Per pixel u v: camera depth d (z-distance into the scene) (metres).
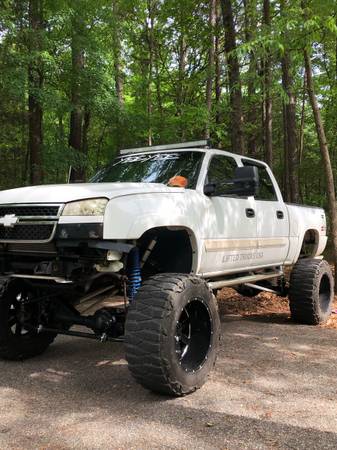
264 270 6.33
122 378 4.16
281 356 4.87
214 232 4.72
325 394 3.79
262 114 17.61
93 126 17.42
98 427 3.15
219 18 14.72
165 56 16.78
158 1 15.37
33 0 11.97
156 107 16.52
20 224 3.81
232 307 7.75
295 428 3.14
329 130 16.12
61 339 5.63
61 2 11.82
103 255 3.68
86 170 14.09
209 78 12.29
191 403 3.56
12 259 4.19
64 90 13.02
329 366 4.53
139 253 4.31
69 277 3.86
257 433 3.06
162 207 4.08
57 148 12.94
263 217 5.69
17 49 11.54
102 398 3.67
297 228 6.58
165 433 3.05
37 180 13.21
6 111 13.68
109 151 16.19
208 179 4.94
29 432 3.09
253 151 19.52
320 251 7.54
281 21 7.05
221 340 5.53
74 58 12.55
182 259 4.59
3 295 4.46
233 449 2.84
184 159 5.14
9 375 4.27
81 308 4.57
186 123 13.36
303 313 6.41
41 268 3.85
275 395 3.76
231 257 5.09
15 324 4.68
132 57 16.45
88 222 3.60
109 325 4.05
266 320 6.80
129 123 13.70
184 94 16.19
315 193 20.78
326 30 7.56
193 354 3.89
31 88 11.55
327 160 8.21
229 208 5.02
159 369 3.46
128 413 3.38
